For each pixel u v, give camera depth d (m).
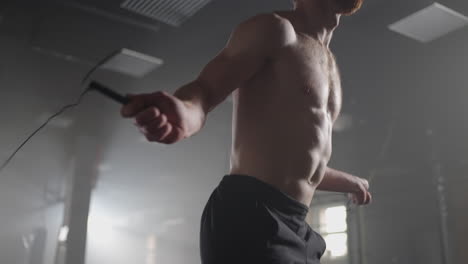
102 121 8.17
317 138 1.05
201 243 1.02
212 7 4.86
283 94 1.03
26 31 5.35
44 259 11.80
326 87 1.11
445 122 6.60
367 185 1.51
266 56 1.01
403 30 4.77
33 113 7.77
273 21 1.02
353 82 6.73
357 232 7.68
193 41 5.55
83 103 7.45
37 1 4.81
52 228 12.91
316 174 1.06
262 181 0.99
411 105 6.88
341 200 8.06
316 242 1.07
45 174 10.70
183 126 0.74
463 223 6.51
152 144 9.31
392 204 7.32
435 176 6.82
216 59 0.96
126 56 5.23
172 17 4.91
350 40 5.76
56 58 6.03
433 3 4.35
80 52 5.70
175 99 0.73
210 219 1.01
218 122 8.43
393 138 7.28
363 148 7.68
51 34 5.36
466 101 6.24
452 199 6.66
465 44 5.72
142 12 4.86
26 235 12.30
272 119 1.02
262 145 1.01
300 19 1.17
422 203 6.99
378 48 5.91
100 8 4.92
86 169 8.66
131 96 0.71
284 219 0.98
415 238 7.08
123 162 10.36
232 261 0.95
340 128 7.79
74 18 5.11
